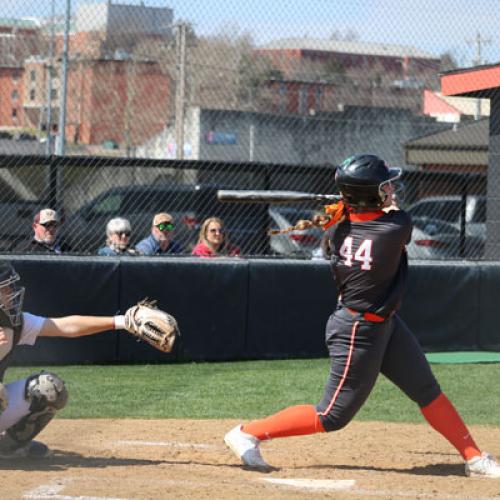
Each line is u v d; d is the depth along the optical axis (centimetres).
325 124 6975
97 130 7462
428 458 1906
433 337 3503
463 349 3550
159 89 7350
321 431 1675
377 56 6175
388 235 1572
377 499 1488
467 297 3547
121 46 6291
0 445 1703
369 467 1802
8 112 5325
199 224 3781
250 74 6719
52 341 3064
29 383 1612
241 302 3269
